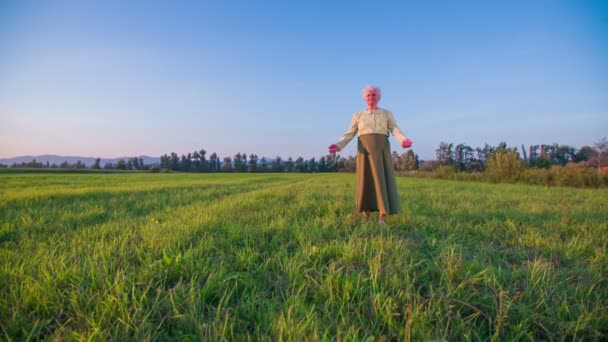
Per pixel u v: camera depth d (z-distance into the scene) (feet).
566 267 8.77
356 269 8.18
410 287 6.81
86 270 7.73
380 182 13.96
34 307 6.22
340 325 5.44
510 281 7.38
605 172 71.72
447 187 47.01
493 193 33.47
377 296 6.18
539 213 17.48
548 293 6.71
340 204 19.92
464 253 9.64
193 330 5.48
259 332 5.39
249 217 15.83
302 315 5.81
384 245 9.90
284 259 8.79
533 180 86.53
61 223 14.52
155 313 5.93
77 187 42.16
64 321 5.84
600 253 9.34
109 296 6.19
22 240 11.29
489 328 5.49
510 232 12.55
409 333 5.04
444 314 5.88
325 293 6.72
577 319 5.68
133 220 15.61
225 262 8.64
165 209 19.84
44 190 33.68
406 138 14.01
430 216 16.56
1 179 72.90
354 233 11.63
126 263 8.45
